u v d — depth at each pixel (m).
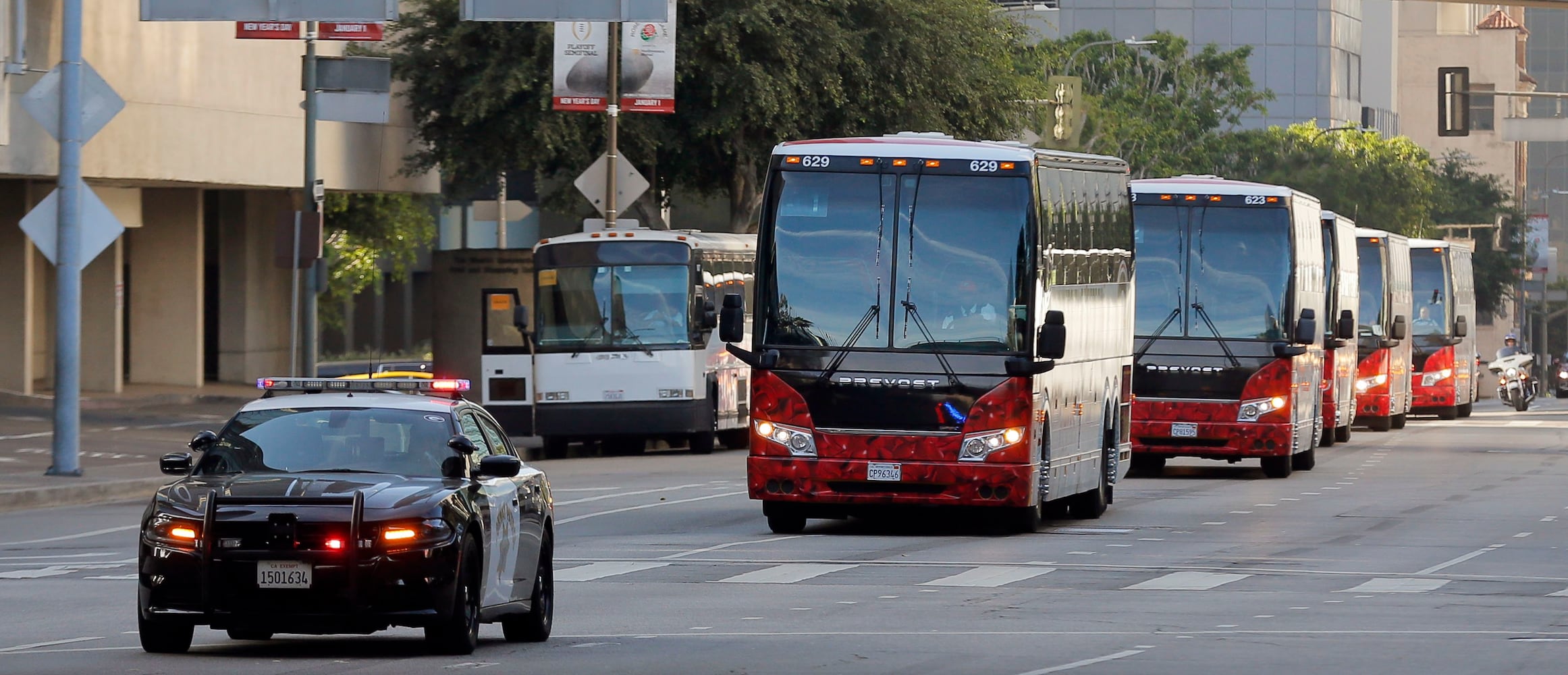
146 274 154.00
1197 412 95.00
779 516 69.56
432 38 155.75
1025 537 68.06
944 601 50.72
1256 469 106.19
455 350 139.75
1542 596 51.94
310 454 40.94
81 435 111.25
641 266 116.38
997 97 166.12
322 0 92.50
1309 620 46.84
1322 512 78.38
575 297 116.50
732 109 148.75
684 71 148.25
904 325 66.31
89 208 87.44
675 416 115.75
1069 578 55.75
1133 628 45.34
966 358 66.00
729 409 122.25
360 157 155.25
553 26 148.50
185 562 37.75
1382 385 147.25
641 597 51.53
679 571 57.53
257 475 40.00
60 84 87.06
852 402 66.25
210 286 166.62
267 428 41.53
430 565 37.91
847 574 56.88
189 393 146.88
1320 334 107.38
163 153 131.00
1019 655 40.62
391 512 37.91
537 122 148.12
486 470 41.06
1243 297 95.06
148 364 154.25
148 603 38.09
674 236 116.50
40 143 120.00
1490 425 161.25
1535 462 112.25
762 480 66.81
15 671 37.97
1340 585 54.44
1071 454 71.44
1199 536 68.38
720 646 42.19
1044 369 65.69
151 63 129.50
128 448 104.44
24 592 53.34
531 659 39.97
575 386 115.75
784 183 67.38
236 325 164.25
